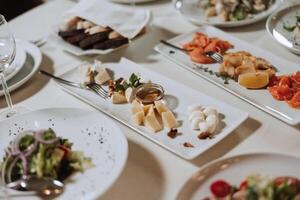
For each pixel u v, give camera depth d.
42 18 1.58
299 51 1.23
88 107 1.15
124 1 1.56
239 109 1.05
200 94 1.12
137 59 1.31
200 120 1.02
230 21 1.40
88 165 0.94
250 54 1.24
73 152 0.95
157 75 1.20
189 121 1.04
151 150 1.00
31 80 1.27
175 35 1.40
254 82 1.12
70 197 0.89
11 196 0.90
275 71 1.18
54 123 1.06
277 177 0.84
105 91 1.17
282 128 1.02
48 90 1.23
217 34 1.34
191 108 1.06
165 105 1.10
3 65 1.12
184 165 0.96
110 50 1.29
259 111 1.08
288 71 1.17
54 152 0.92
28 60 1.32
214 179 0.87
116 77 1.22
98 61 1.25
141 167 0.96
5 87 1.16
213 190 0.84
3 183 0.92
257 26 1.40
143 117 1.06
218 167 0.89
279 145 0.98
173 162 0.97
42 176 0.90
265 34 1.36
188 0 1.52
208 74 1.20
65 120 1.06
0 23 1.10
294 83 1.12
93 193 0.88
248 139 1.00
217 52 1.26
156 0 1.59
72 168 0.93
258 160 0.89
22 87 1.25
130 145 1.02
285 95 1.08
